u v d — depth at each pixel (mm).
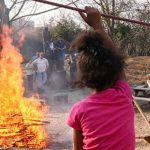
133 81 18781
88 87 2240
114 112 2197
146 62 24453
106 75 2180
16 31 13000
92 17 2838
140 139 7645
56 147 7055
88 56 2172
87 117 2186
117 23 27875
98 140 2154
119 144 2154
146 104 12219
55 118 10000
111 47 2281
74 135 2246
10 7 11336
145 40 30359
